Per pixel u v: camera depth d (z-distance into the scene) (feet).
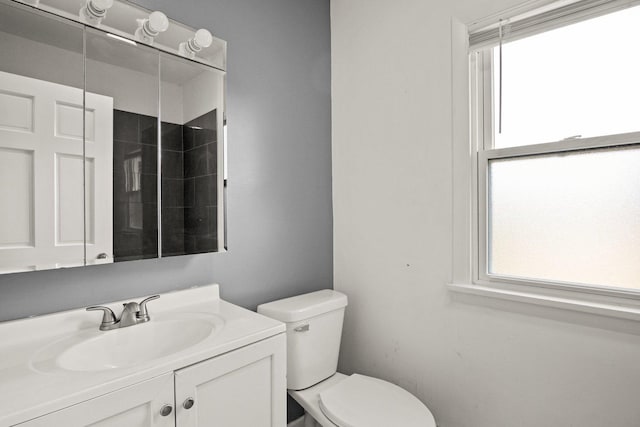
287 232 5.62
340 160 6.20
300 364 4.85
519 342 4.25
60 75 3.34
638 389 3.51
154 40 3.93
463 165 4.67
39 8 3.21
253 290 5.17
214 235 4.42
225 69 4.52
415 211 5.18
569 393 3.91
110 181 3.63
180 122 4.15
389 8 5.42
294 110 5.71
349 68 6.01
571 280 4.07
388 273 5.53
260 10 5.22
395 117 5.38
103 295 3.80
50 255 3.27
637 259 3.65
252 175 5.13
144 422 2.67
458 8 4.65
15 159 3.10
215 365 3.07
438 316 4.97
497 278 4.58
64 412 2.28
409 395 4.46
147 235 3.88
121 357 3.47
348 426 3.82
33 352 3.01
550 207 4.21
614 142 3.72
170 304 4.21
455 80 4.70
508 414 4.36
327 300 5.30
